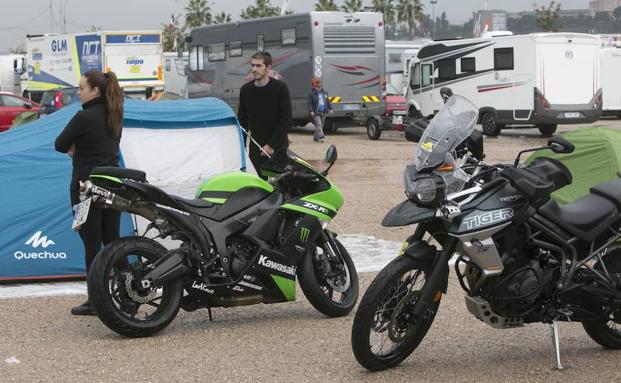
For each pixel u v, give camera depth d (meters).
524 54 25.27
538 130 29.78
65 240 7.98
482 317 5.44
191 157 8.92
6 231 7.88
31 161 8.22
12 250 7.84
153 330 6.12
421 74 29.12
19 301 7.23
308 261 6.68
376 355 5.41
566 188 10.27
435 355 5.82
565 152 5.29
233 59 31.00
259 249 6.39
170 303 6.20
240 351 5.92
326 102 25.58
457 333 6.33
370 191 14.56
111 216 6.79
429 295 5.30
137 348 5.96
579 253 5.58
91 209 6.61
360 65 27.34
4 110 27.52
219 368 5.55
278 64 28.44
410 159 20.02
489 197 5.25
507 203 5.25
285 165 6.71
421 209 5.16
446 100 5.54
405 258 5.29
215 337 6.25
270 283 6.50
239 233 6.43
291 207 6.56
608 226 5.55
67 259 7.96
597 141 10.17
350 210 12.41
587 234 5.49
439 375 5.42
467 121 5.28
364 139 26.62
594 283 5.55
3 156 8.20
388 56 39.62
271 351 5.92
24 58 45.31
